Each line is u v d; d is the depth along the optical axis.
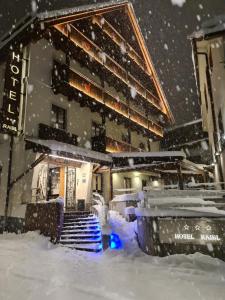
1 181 14.62
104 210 12.17
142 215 9.62
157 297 5.18
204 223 8.57
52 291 5.48
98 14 21.39
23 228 12.86
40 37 16.20
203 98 20.41
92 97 18.30
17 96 14.48
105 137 18.75
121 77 23.83
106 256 9.33
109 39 22.89
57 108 17.28
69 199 16.98
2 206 14.07
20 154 14.11
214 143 16.28
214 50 13.27
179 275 6.77
